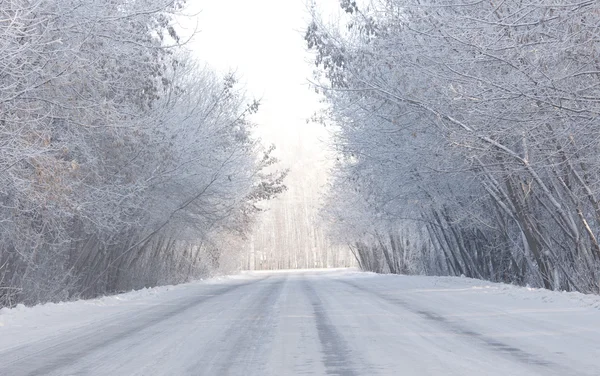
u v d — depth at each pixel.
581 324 14.20
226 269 79.50
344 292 29.50
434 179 32.91
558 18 17.81
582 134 20.36
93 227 29.69
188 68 39.09
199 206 41.66
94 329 16.34
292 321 16.75
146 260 46.41
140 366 10.54
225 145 39.69
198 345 12.77
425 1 23.05
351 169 37.97
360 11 26.73
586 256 25.42
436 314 17.33
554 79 18.22
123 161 29.50
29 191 21.58
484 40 19.31
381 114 29.39
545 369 9.24
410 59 23.95
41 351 12.63
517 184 26.81
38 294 27.17
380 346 11.88
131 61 25.38
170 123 33.47
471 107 21.23
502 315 16.45
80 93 23.66
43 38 20.62
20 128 19.56
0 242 24.22
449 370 9.34
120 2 23.95
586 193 23.42
